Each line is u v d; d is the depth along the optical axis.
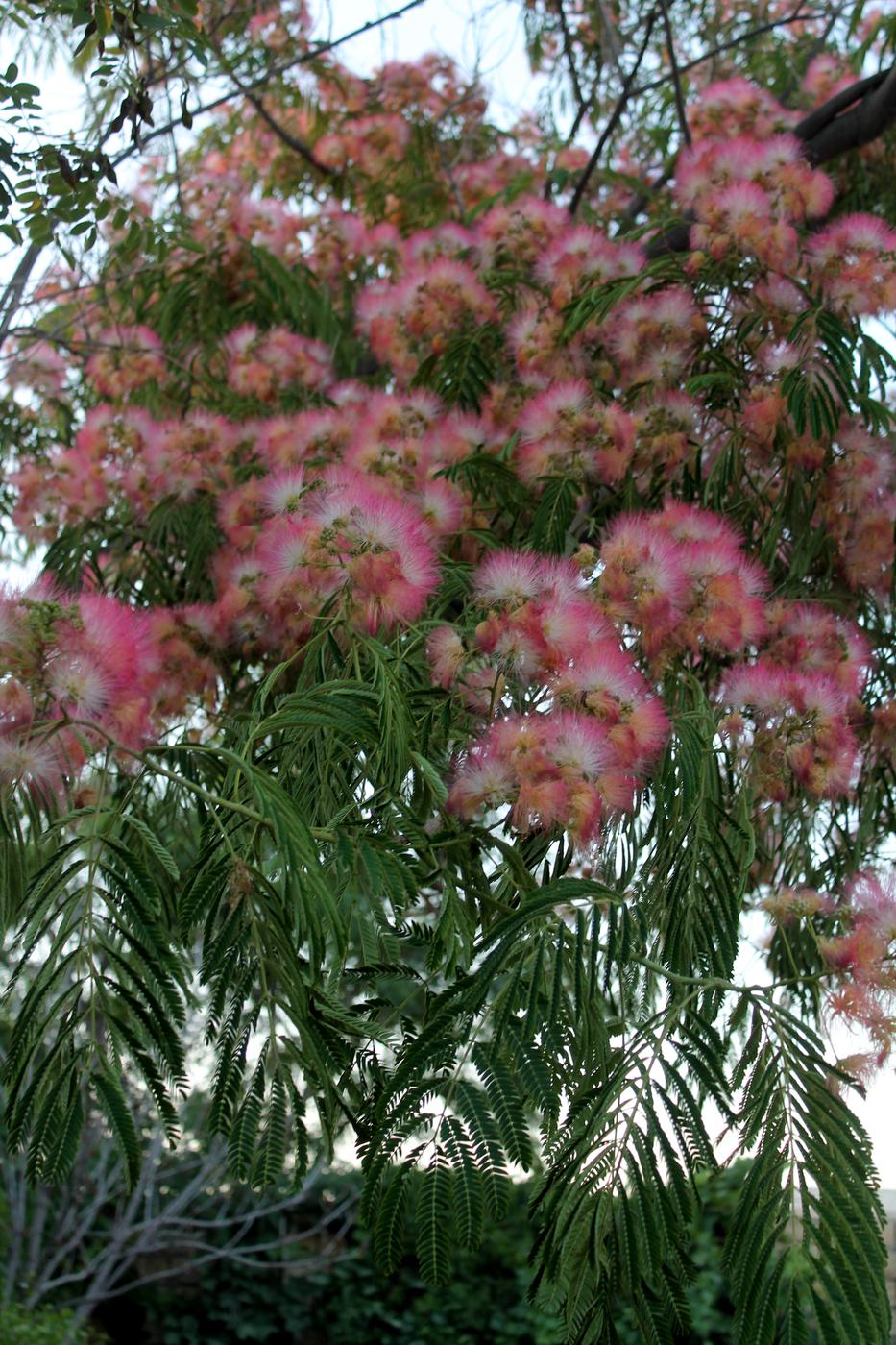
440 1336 6.48
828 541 2.97
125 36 2.68
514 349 3.29
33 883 1.75
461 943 1.91
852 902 2.24
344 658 2.23
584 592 2.28
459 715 2.16
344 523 2.20
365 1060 1.91
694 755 2.19
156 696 2.89
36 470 3.60
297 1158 1.79
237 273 4.29
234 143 5.17
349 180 5.13
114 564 3.62
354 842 1.88
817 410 2.75
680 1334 1.64
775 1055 1.78
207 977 1.79
